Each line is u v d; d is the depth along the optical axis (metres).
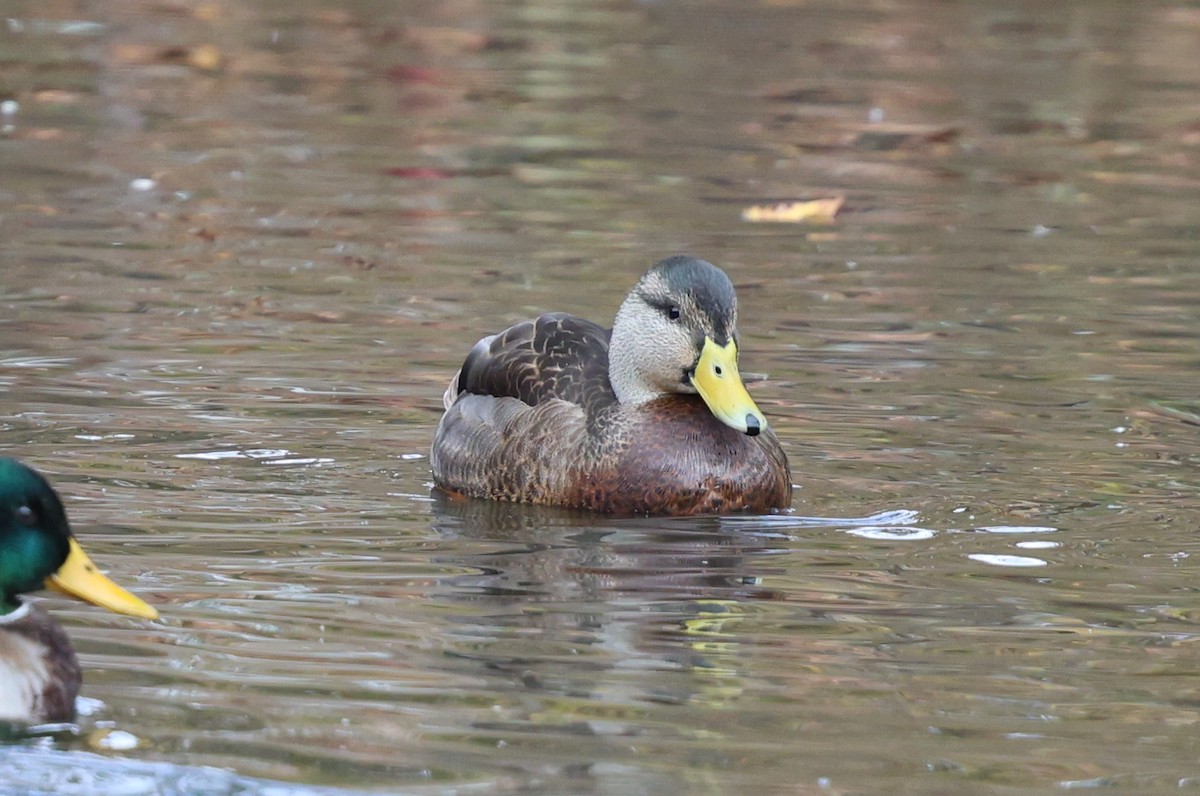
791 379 14.27
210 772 7.37
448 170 21.75
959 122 25.16
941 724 8.14
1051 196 21.17
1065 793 7.43
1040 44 31.38
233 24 31.05
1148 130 24.92
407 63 28.28
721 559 10.60
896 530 11.16
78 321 15.33
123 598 8.65
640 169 22.05
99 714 7.98
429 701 8.25
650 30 31.72
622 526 11.30
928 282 17.28
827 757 7.74
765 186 21.34
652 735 7.93
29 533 8.47
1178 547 10.84
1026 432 13.09
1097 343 15.34
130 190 20.23
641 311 11.81
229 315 15.69
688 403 11.80
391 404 13.59
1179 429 13.20
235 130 23.55
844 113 25.62
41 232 18.31
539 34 31.00
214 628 9.16
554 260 17.80
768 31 31.98
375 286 16.77
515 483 11.85
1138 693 8.58
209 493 11.52
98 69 26.97
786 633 9.33
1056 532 11.11
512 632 9.24
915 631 9.40
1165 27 33.28
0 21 30.33
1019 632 9.41
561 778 7.43
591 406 11.92
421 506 11.62
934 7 34.88
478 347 12.76
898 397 13.88
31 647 8.14
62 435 12.50
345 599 9.70
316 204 19.94
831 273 17.56
